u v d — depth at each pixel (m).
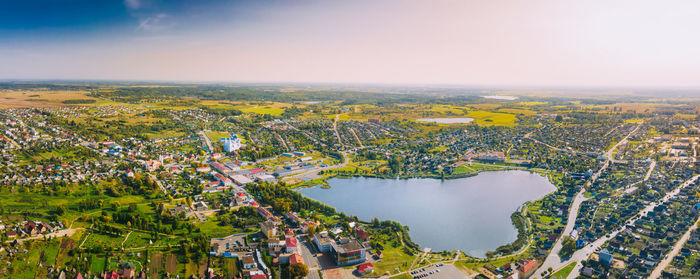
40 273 195.12
